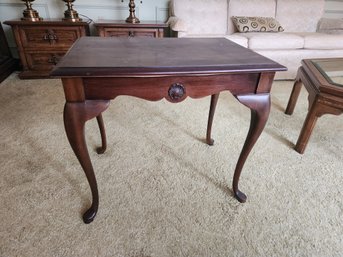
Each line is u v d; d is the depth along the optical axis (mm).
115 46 945
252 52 937
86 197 1069
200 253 866
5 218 952
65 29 2221
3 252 833
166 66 720
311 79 1419
